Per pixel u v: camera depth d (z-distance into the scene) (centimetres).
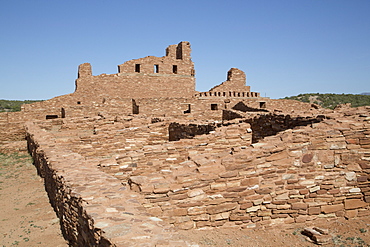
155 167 926
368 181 790
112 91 3888
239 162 698
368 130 792
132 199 601
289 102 3634
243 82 4388
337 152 775
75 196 630
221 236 654
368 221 759
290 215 741
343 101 7106
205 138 1026
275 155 729
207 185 672
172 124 1585
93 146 1361
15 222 886
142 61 4019
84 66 3759
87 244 531
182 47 4250
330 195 769
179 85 4225
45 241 748
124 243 398
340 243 655
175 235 437
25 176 1486
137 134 1492
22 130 2812
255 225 711
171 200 642
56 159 1036
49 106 3566
